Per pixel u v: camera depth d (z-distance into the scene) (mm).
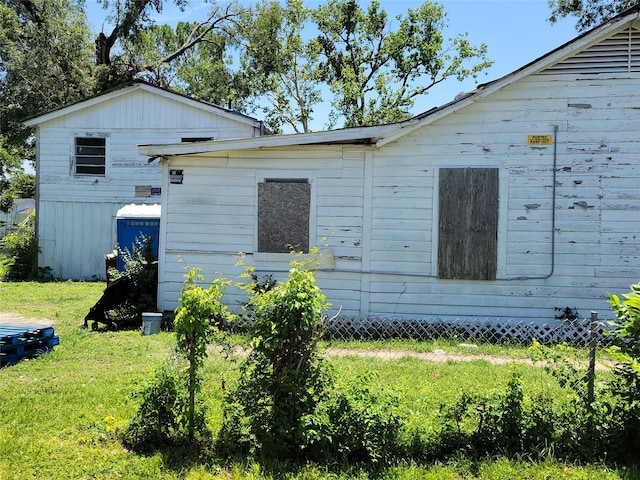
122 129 17516
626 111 9508
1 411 5418
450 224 9836
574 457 4535
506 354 8320
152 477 4199
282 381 4535
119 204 17656
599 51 9539
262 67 33000
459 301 9836
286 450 4496
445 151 9867
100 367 7180
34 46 23688
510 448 4566
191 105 17219
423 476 4199
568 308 9570
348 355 8008
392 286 10000
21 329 7832
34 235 18203
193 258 10531
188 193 10531
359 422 4438
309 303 4484
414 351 8508
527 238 9695
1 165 28844
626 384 4598
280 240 10297
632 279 9492
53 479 4102
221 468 4371
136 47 27844
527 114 9695
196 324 4613
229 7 31141
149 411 4676
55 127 17703
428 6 33594
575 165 9602
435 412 4816
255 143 10008
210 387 5844
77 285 16109
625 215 9523
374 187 10047
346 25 34906
